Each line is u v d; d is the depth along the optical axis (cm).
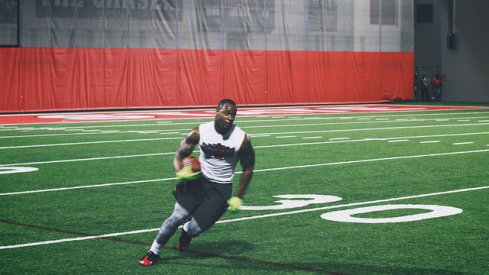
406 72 4744
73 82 3591
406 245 771
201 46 3966
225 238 809
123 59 3728
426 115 3269
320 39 4391
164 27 3844
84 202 1047
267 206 1012
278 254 733
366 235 821
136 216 941
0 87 3400
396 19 4675
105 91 3681
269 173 1352
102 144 1905
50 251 748
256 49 4153
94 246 771
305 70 4338
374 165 1464
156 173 1355
